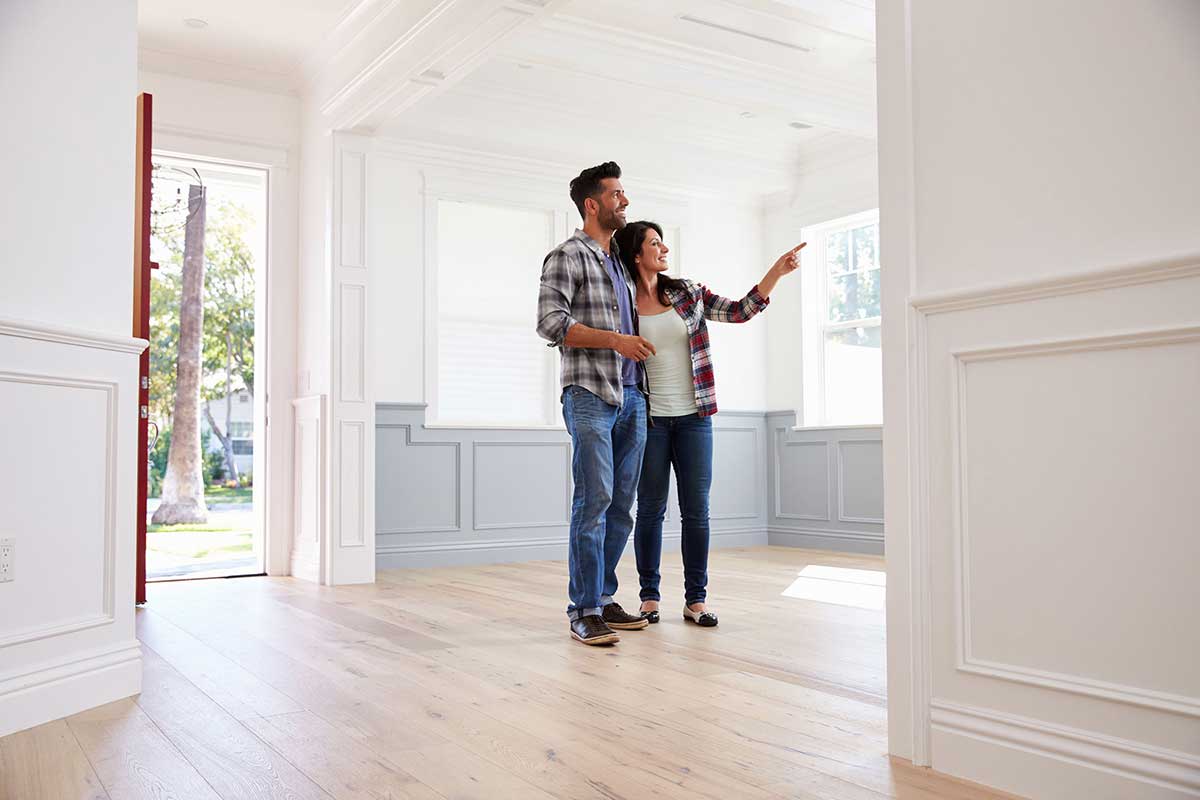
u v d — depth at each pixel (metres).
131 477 2.62
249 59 5.44
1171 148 1.61
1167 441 1.61
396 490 5.91
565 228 6.64
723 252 7.39
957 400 1.92
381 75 4.70
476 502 6.21
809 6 4.93
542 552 6.45
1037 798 1.73
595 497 3.31
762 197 7.56
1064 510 1.74
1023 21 1.82
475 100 6.01
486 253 6.42
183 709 2.38
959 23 1.94
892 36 2.07
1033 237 1.80
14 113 2.33
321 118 5.41
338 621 3.81
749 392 7.46
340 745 2.06
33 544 2.31
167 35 5.12
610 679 2.70
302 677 2.75
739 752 2.00
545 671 2.81
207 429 13.69
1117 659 1.66
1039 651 1.77
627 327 3.50
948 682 1.90
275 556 5.61
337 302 5.21
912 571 1.97
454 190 6.21
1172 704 1.57
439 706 2.40
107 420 2.56
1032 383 1.80
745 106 5.80
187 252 11.91
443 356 6.24
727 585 4.88
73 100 2.50
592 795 1.73
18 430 2.29
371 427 5.28
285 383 5.70
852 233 7.03
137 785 1.80
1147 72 1.64
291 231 5.74
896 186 2.05
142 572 4.38
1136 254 1.65
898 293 2.03
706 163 7.02
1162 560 1.61
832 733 2.15
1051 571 1.76
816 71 5.70
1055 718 1.73
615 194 3.44
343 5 4.77
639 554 3.75
